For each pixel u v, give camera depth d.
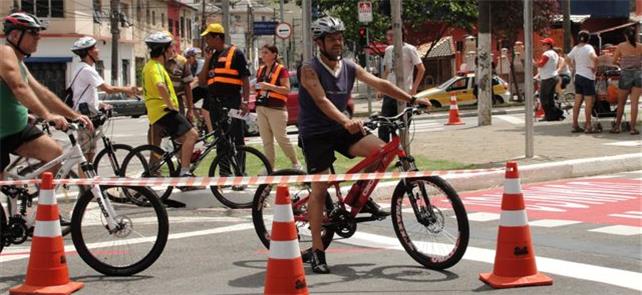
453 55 50.03
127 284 8.05
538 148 18.36
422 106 8.57
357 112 38.88
